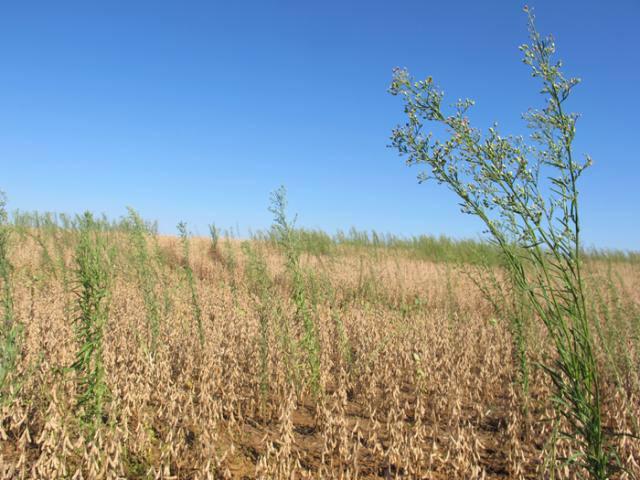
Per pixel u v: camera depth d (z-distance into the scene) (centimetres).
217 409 546
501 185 290
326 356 691
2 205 737
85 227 456
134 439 497
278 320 740
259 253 1115
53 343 637
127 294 955
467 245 1125
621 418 541
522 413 551
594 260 1370
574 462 294
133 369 635
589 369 281
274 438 541
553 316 291
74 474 410
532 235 285
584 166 274
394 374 692
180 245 1456
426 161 301
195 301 762
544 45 283
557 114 280
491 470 490
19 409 473
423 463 471
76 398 454
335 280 1185
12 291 858
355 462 450
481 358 789
